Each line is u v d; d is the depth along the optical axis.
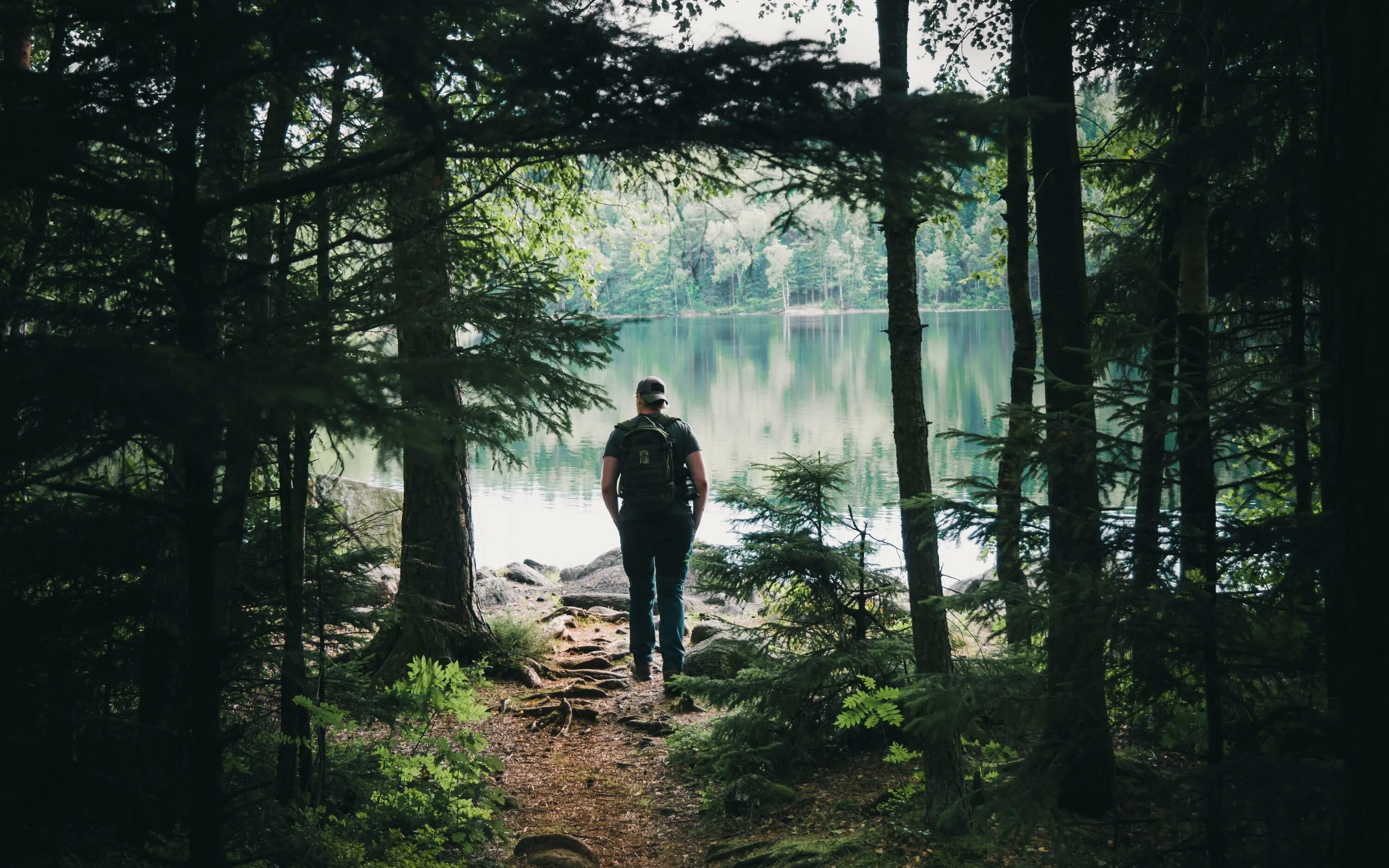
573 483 20.31
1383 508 2.19
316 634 4.25
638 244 10.05
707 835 4.62
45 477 2.03
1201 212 5.09
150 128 2.35
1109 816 3.78
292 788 3.94
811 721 5.20
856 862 3.78
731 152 2.32
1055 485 3.71
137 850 2.63
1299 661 2.75
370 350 2.41
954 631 6.26
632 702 6.60
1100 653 2.86
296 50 2.25
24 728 2.89
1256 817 2.46
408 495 7.11
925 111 2.18
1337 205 2.26
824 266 106.50
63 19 2.29
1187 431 2.79
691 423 26.80
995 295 97.56
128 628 3.38
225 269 2.85
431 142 2.36
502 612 8.50
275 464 3.80
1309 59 4.76
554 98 2.24
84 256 2.84
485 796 4.92
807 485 5.65
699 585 5.68
